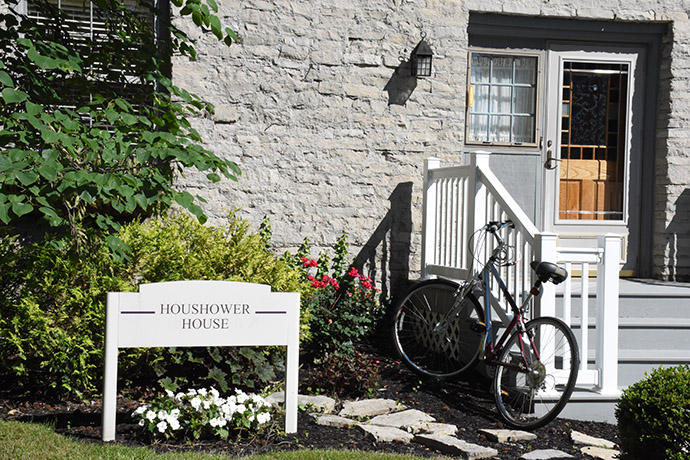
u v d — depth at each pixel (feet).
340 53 23.80
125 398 16.52
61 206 15.03
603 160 26.07
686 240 25.29
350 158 23.98
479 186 20.43
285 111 23.52
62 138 12.43
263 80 23.31
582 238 25.89
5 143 13.07
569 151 25.91
